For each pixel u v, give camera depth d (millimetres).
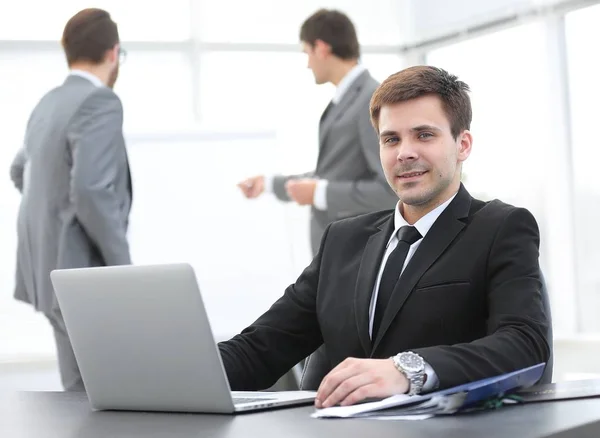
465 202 1989
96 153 3375
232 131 5867
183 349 1579
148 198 5730
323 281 2111
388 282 1976
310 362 2236
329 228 2201
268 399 1698
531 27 6730
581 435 1334
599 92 6543
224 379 1554
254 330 2121
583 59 6586
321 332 2129
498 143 6992
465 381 1571
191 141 5816
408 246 1988
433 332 1885
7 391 2186
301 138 6797
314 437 1296
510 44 6879
